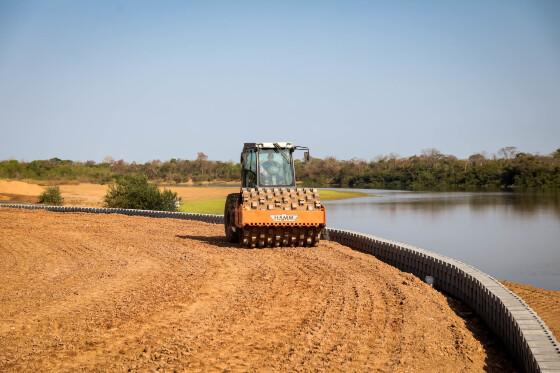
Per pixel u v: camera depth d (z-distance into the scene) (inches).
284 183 759.1
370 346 344.8
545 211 1966.0
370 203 2632.9
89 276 578.2
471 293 463.2
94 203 2204.7
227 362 319.6
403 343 350.0
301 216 705.6
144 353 335.6
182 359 325.1
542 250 1080.2
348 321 394.3
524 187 4252.0
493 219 1718.8
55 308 444.5
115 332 378.3
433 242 1210.6
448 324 396.5
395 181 5295.3
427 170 5137.8
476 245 1157.7
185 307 441.1
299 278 540.1
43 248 794.2
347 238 795.4
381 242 682.8
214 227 1057.5
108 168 6190.9
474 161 5103.3
